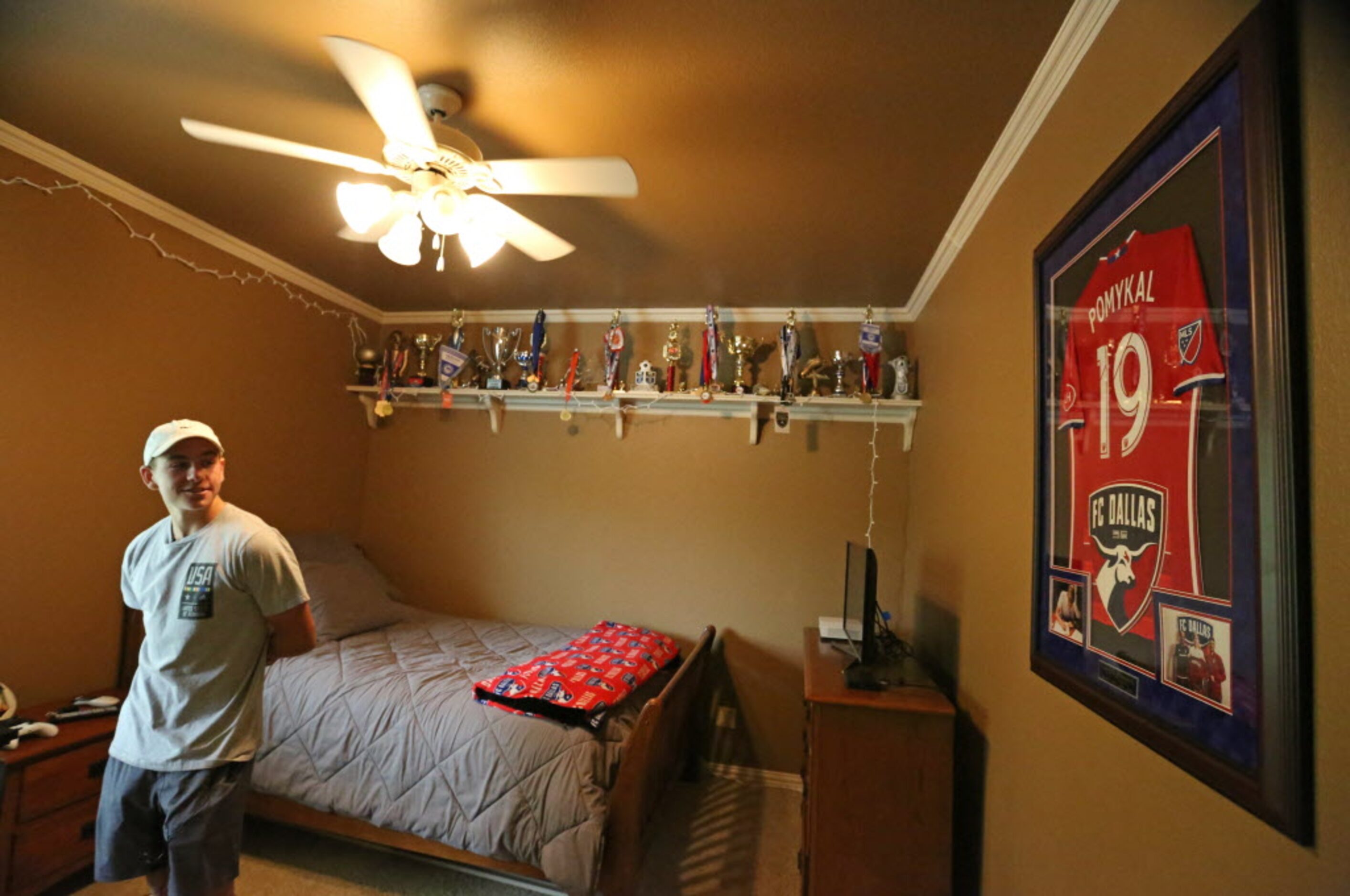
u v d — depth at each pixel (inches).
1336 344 23.6
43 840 70.7
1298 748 23.7
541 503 135.0
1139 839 34.8
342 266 115.9
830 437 122.9
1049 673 46.7
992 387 66.7
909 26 48.4
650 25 50.2
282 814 81.6
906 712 65.0
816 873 64.7
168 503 60.9
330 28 53.2
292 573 62.1
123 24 54.7
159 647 58.1
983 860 62.0
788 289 114.0
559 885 66.5
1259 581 25.7
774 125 63.4
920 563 103.8
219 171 82.8
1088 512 41.6
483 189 62.0
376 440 144.4
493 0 48.4
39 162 79.5
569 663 89.8
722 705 121.3
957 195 74.6
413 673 87.2
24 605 81.0
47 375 82.5
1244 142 27.3
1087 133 45.9
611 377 125.3
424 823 72.9
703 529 126.6
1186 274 31.6
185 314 100.1
